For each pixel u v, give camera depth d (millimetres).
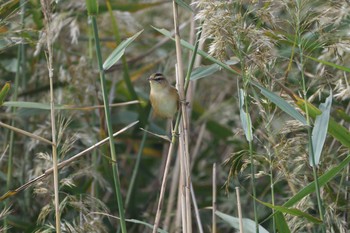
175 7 8117
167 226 11312
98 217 9195
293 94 8164
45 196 10352
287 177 8484
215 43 7656
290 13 7906
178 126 8266
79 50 14102
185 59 13602
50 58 8031
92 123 11961
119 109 13625
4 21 9086
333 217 8734
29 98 12414
